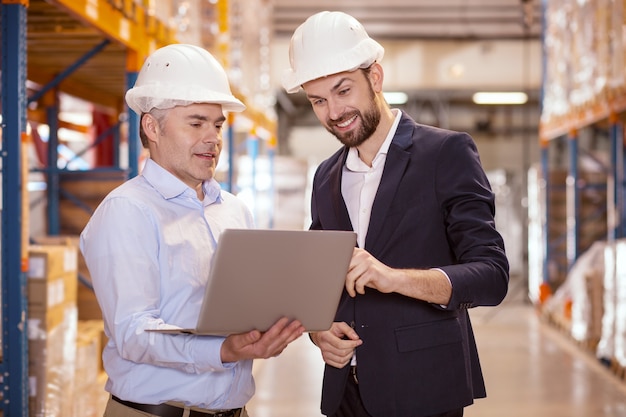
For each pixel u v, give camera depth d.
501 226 18.14
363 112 2.40
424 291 2.19
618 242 7.04
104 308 2.12
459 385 2.45
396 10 15.74
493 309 13.16
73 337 4.65
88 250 2.14
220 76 2.26
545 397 6.58
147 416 2.19
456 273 2.23
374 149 2.54
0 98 3.87
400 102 17.16
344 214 2.57
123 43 4.87
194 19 6.53
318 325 2.06
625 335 6.79
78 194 7.02
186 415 2.21
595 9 8.33
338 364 2.44
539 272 12.42
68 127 9.40
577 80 9.31
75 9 3.96
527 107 17.59
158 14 5.41
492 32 15.95
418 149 2.47
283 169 12.30
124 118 8.23
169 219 2.20
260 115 10.11
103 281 2.10
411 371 2.42
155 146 2.25
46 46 5.60
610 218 8.70
